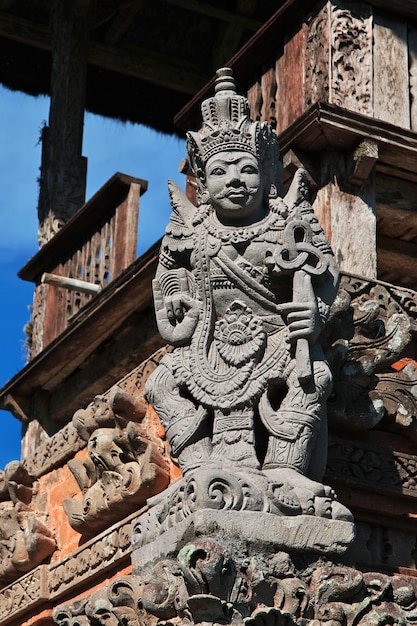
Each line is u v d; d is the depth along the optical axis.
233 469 11.08
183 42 22.70
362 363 12.37
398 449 12.52
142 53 22.62
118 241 16.92
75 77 20.80
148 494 13.49
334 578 10.91
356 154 13.31
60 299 18.34
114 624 11.59
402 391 12.54
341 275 12.60
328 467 12.12
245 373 11.34
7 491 15.72
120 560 13.84
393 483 12.32
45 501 15.54
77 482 14.47
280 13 14.04
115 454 13.80
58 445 15.30
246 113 11.77
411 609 11.32
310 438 11.23
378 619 11.05
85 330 16.11
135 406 13.83
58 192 20.12
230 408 11.30
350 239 13.24
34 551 15.16
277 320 11.42
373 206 13.43
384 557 12.27
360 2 13.96
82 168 20.39
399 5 14.01
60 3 21.06
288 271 11.29
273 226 11.48
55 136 20.41
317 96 13.67
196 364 11.48
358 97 13.68
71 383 17.25
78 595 14.66
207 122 11.74
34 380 17.47
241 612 10.59
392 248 15.12
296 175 11.73
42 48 22.42
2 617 15.61
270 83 14.37
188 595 10.68
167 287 11.70
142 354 15.86
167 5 22.12
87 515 14.21
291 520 10.87
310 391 11.29
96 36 22.30
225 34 22.48
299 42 14.02
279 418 11.23
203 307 11.56
